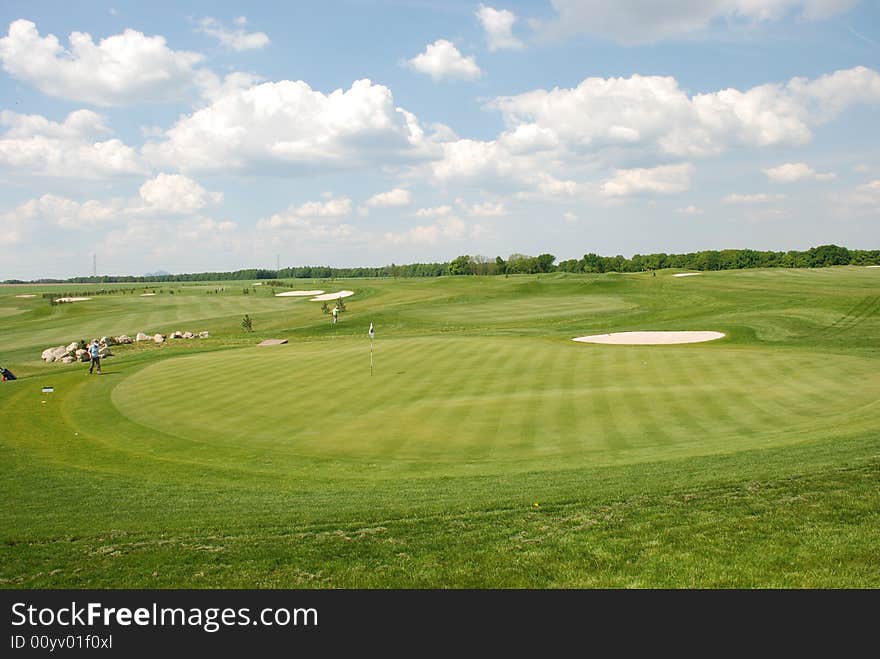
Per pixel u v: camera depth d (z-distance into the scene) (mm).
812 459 13680
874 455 13469
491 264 181000
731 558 8672
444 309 69000
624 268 184375
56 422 23281
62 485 15320
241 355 38250
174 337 58500
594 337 43969
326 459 17484
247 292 112812
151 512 12773
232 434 20438
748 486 11773
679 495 11562
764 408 20594
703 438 17641
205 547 10398
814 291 67875
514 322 58438
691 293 70688
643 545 9266
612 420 20047
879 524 9375
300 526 11281
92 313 83750
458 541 9977
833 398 21453
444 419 21078
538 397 23547
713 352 32281
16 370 41250
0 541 11047
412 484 14680
